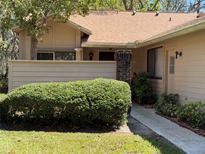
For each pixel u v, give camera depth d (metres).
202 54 10.77
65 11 15.65
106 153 6.95
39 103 9.42
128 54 15.17
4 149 6.92
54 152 6.94
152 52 17.05
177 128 9.88
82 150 7.16
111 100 9.38
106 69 12.35
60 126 9.61
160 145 7.70
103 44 17.06
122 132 9.27
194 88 11.48
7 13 15.66
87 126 9.61
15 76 12.34
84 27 17.95
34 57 16.70
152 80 16.75
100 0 18.61
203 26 9.02
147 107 14.80
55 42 17.66
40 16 15.16
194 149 7.40
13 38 24.92
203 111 9.99
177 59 13.37
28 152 6.87
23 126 9.58
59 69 12.34
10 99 9.55
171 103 12.91
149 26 19.52
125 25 19.44
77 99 9.35
